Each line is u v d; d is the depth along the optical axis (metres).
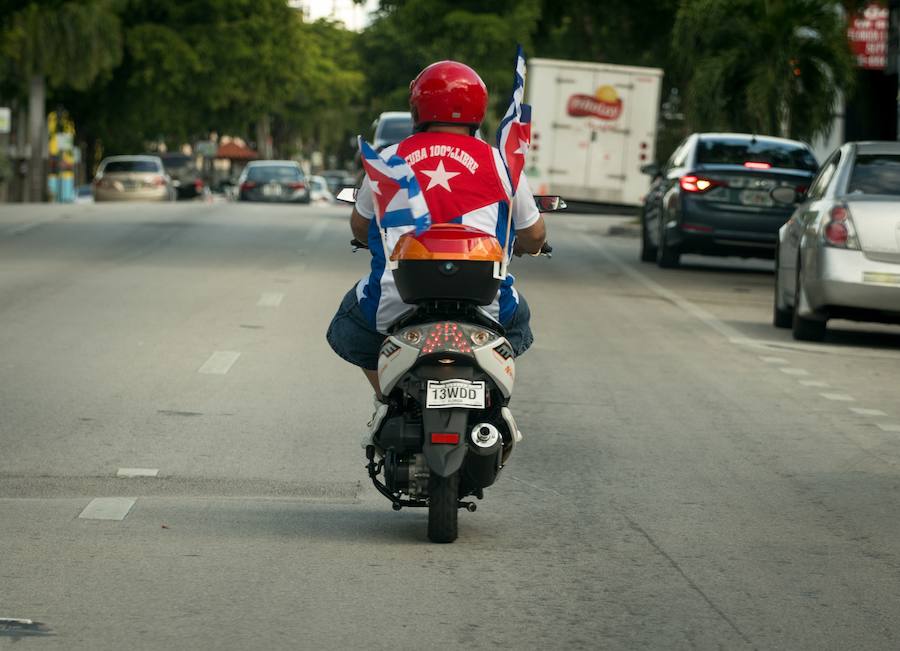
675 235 34.41
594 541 9.98
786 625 8.10
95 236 38.34
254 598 8.32
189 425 13.99
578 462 12.82
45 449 12.76
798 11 45.41
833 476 12.55
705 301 28.09
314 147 177.62
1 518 10.18
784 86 45.72
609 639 7.75
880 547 10.05
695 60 47.09
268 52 94.06
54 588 8.42
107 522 10.15
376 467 10.07
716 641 7.77
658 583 8.92
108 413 14.48
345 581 8.73
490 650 7.49
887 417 15.75
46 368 17.11
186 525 10.13
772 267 38.44
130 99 91.81
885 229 21.06
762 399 16.70
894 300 20.94
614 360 19.41
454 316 9.25
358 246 9.96
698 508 11.16
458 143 9.27
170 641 7.50
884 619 8.27
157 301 23.98
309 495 11.35
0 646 7.35
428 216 9.06
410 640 7.61
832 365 19.84
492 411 9.46
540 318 23.95
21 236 37.94
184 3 92.31
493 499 11.29
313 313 22.94
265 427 14.01
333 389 16.25
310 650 7.41
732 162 35.00
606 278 32.50
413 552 9.48
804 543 10.11
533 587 8.73
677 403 16.20
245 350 18.89
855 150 22.39
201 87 93.50
